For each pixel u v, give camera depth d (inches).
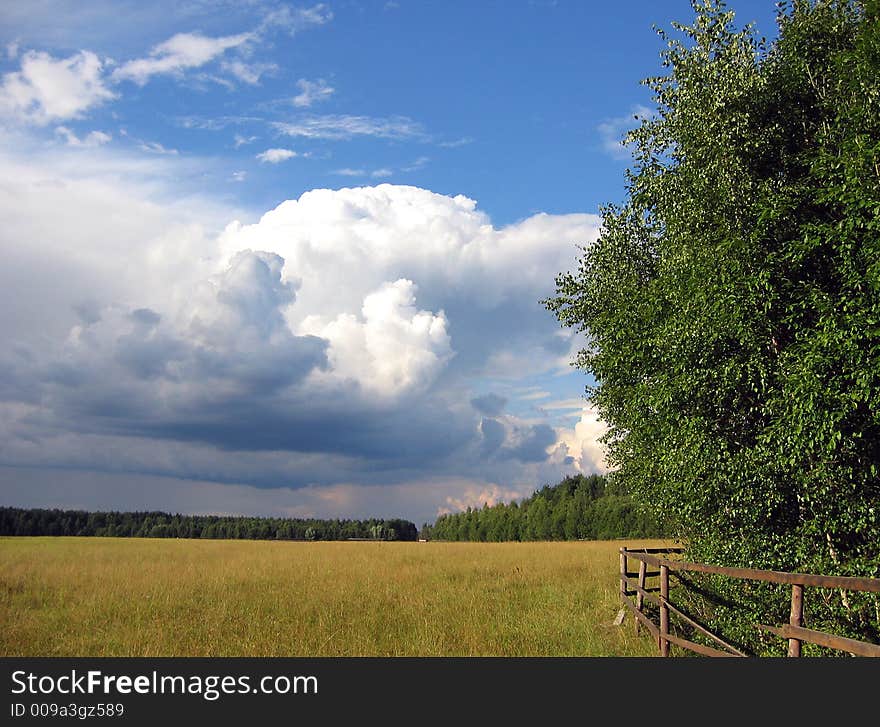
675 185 551.8
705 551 540.1
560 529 4439.0
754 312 459.8
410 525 6274.6
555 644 517.7
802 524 459.8
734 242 464.4
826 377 414.0
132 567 1204.5
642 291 595.2
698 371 487.8
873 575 402.0
